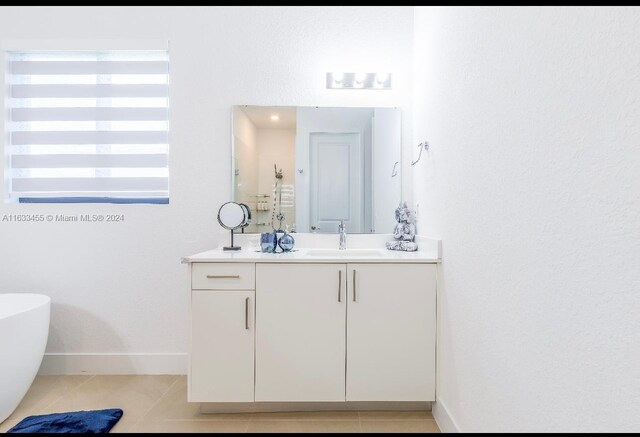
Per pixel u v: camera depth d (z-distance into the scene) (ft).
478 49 3.90
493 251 3.52
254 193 6.81
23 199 6.89
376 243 6.83
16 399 5.19
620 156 2.03
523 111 3.01
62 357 6.63
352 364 5.00
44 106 6.89
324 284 5.00
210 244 6.79
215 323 4.96
